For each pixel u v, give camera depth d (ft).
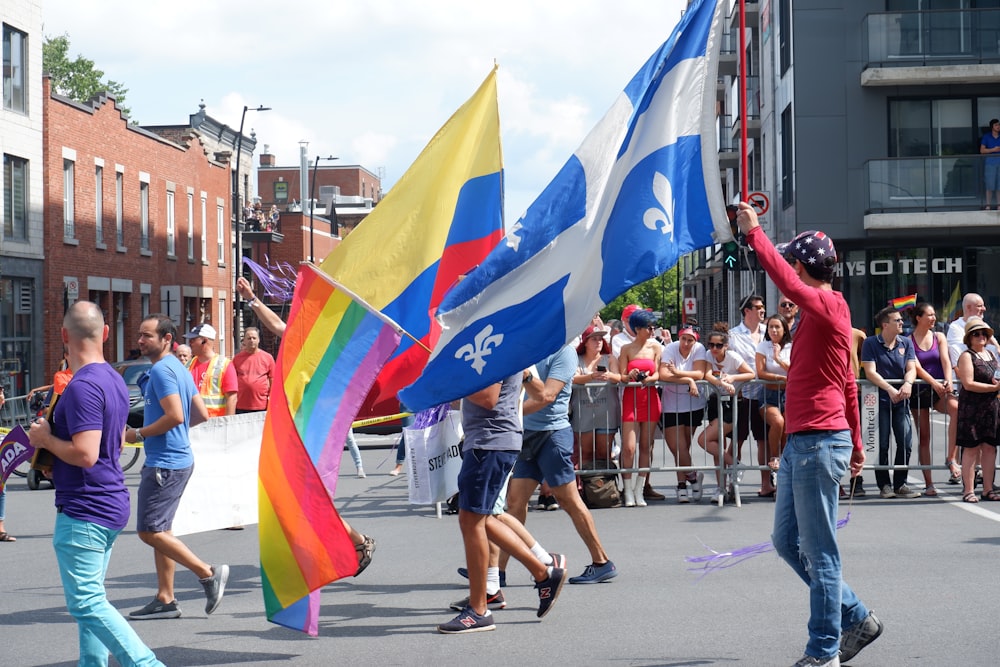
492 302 21.70
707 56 22.04
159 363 24.00
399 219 30.50
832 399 17.85
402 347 29.86
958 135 97.25
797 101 98.12
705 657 19.81
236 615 24.43
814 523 17.75
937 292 97.50
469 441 22.21
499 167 30.78
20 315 103.45
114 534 17.54
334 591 26.55
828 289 18.26
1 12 99.60
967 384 38.37
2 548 34.65
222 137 193.57
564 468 26.14
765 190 119.75
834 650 17.79
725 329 42.42
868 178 96.32
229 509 30.68
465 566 29.40
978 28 96.17
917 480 45.32
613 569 26.63
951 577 26.20
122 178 126.41
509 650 20.68
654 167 21.75
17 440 27.81
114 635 17.22
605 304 21.35
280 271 30.09
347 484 49.24
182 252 145.89
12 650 21.66
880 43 96.68
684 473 40.52
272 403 20.89
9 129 100.94
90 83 225.35
